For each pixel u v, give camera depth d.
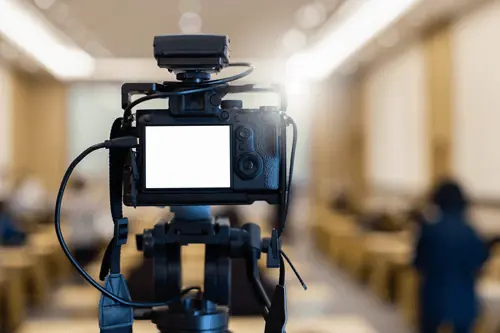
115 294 1.31
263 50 12.72
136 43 12.10
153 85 1.30
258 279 1.46
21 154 15.74
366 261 8.47
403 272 6.55
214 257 1.49
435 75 10.77
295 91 16.20
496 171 8.55
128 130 1.31
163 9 9.45
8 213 7.78
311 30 10.94
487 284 4.77
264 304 1.40
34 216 9.70
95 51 13.01
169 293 1.47
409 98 12.38
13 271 6.18
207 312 1.44
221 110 1.30
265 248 1.47
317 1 8.98
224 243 1.46
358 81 16.19
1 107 13.84
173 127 1.30
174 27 10.58
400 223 8.59
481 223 7.93
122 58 13.84
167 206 1.38
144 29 10.82
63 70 15.41
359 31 10.96
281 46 12.34
